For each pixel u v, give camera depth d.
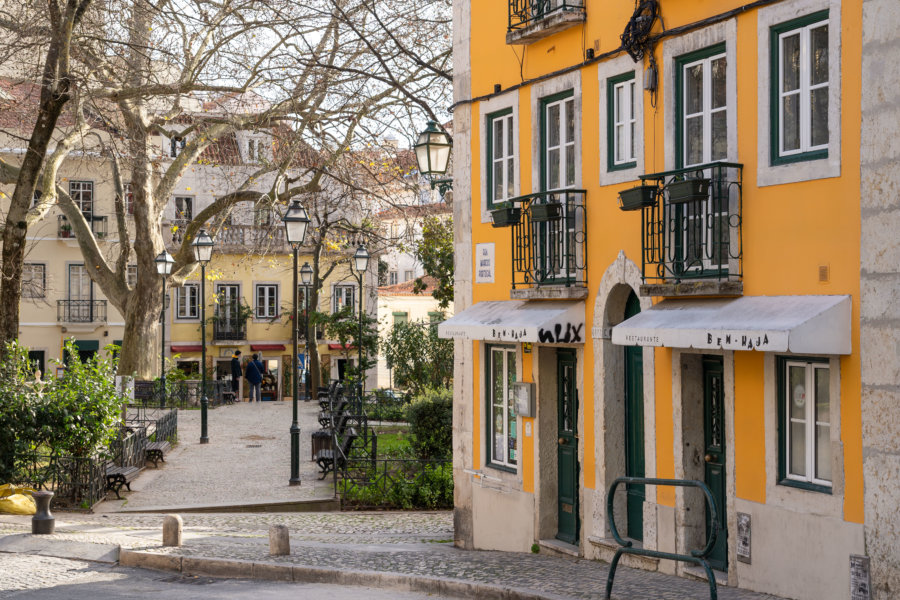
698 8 9.90
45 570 10.77
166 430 24.23
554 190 11.87
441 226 32.84
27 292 41.69
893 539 7.82
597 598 8.78
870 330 8.03
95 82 22.98
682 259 9.84
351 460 18.05
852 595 8.13
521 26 12.54
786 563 8.81
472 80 13.80
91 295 45.50
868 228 8.05
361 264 32.31
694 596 8.87
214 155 38.75
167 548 11.74
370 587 10.29
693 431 10.10
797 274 8.74
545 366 12.45
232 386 46.06
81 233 35.66
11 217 19.78
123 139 25.27
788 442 8.95
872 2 8.02
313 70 24.84
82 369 16.56
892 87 7.86
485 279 13.59
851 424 8.19
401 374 32.19
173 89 24.02
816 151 8.67
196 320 48.62
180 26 23.69
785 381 8.98
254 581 10.62
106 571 10.94
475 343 13.81
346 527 15.18
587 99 11.58
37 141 19.73
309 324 41.16
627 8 10.93
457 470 14.09
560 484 12.43
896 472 7.80
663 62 10.34
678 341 9.11
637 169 10.74
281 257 49.12
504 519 13.08
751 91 9.25
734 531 9.40
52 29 19.64
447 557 11.73
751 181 9.25
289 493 18.12
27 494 15.27
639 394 11.14
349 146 26.69
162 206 35.53
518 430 12.87
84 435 16.19
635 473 11.17
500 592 9.36
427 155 14.98
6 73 26.66
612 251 11.14
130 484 18.78
